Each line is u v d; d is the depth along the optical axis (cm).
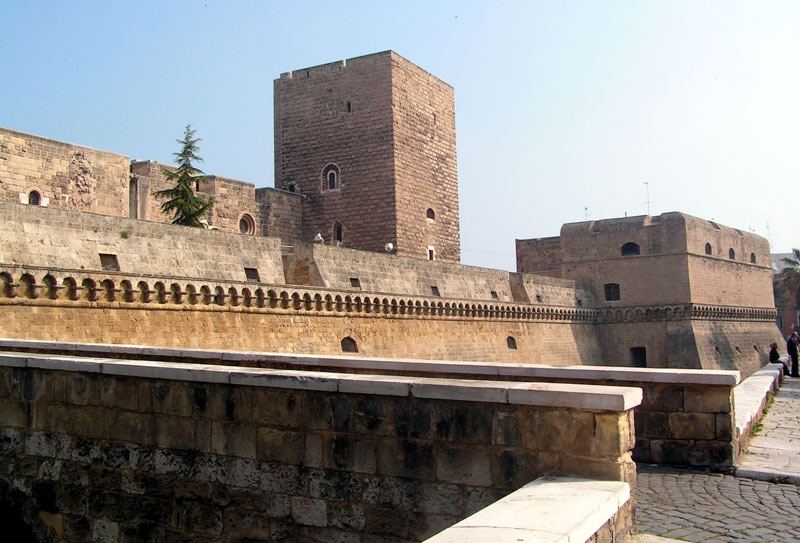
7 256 2427
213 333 3098
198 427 1154
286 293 3488
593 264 7462
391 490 995
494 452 933
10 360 1372
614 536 797
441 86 6397
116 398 1244
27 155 3756
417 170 5972
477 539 643
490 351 5375
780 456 1507
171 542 1165
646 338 7138
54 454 1308
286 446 1075
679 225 7056
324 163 5969
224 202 5116
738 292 8031
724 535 998
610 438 865
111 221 2822
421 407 983
